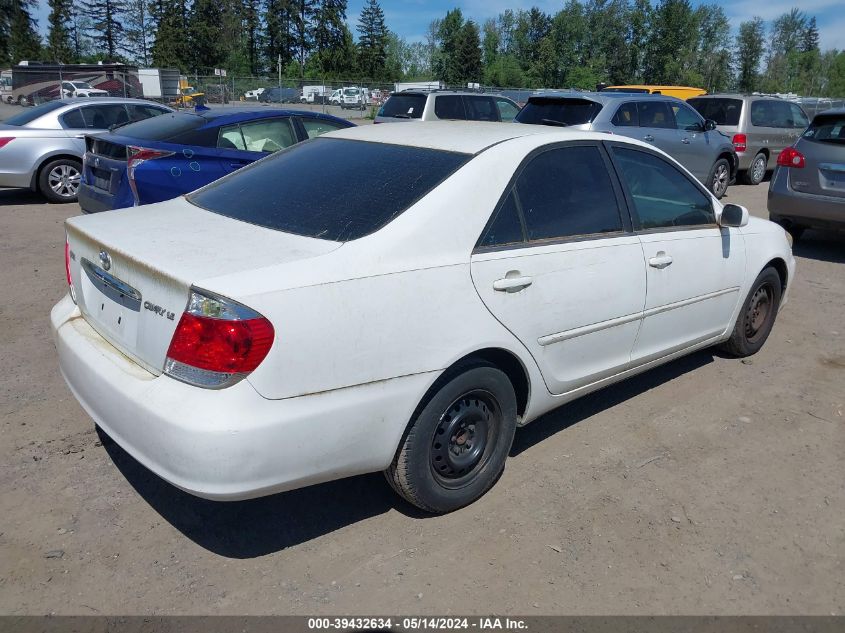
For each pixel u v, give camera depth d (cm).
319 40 10169
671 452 388
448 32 9500
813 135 826
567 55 9012
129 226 316
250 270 256
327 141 383
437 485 314
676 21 8419
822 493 354
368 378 271
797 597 281
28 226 888
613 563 296
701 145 1205
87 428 388
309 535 309
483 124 395
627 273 372
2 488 330
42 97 2636
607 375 387
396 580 283
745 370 504
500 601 273
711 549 308
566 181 355
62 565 283
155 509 322
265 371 246
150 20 9600
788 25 11125
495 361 333
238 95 3666
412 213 292
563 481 356
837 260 846
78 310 331
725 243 451
